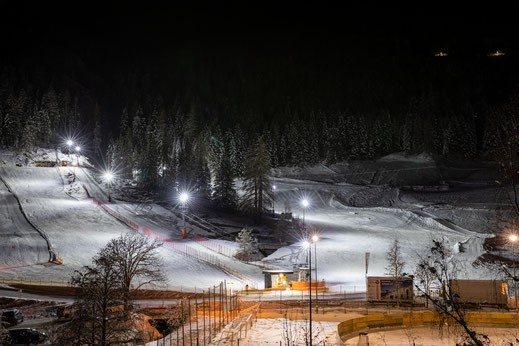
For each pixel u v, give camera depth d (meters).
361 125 180.38
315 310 40.69
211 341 28.02
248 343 27.95
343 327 33.06
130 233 73.75
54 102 183.12
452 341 32.66
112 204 95.62
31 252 60.41
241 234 71.56
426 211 113.25
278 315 37.94
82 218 81.19
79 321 25.94
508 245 64.06
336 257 72.38
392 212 111.44
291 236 85.25
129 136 150.88
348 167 168.25
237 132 163.25
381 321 36.75
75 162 142.75
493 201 120.75
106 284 27.78
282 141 172.50
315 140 173.00
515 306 44.69
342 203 125.69
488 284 44.22
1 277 49.59
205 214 98.12
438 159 171.50
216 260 64.94
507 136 16.88
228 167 110.25
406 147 176.12
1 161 133.12
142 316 31.44
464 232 93.88
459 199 127.19
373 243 81.62
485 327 37.88
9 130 155.88
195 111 185.88
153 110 196.75
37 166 132.12
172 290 48.16
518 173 16.80
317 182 151.00
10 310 36.53
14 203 89.00
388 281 44.94
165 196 112.50
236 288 53.31
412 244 81.56
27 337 31.83
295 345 26.88
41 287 45.78
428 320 38.09
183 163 121.19
